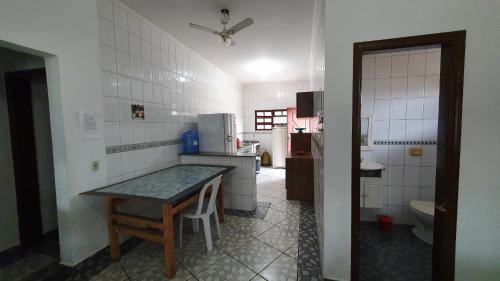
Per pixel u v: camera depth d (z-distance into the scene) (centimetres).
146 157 259
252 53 375
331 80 147
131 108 238
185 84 341
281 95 622
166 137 296
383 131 253
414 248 211
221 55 384
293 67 465
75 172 182
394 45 134
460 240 134
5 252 205
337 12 142
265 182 450
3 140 206
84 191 189
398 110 248
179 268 181
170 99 304
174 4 225
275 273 174
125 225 190
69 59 175
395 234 236
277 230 245
